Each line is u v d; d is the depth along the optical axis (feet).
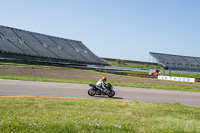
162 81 128.16
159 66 416.26
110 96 47.24
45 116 21.71
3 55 224.33
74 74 133.59
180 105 39.45
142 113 28.55
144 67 392.68
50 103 31.86
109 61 397.60
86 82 77.87
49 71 141.59
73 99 39.04
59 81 74.23
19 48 264.11
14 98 35.06
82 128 17.22
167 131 18.89
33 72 119.34
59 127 16.84
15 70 121.70
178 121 23.84
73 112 25.52
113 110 29.25
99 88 47.14
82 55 355.36
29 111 24.43
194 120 26.43
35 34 356.59
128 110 30.01
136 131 18.08
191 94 63.31
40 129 16.01
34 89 50.44
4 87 49.83
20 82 62.54
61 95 45.11
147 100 46.39
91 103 34.50
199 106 43.45
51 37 380.37
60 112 24.73
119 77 137.39
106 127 18.10
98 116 23.62
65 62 296.51
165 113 29.99
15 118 19.10
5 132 14.92
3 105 27.40
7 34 297.33
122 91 59.26
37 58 263.70
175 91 69.36
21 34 325.21
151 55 444.96
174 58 474.49
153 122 22.94
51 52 304.09
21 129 15.67
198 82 137.59
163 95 56.75
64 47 360.07
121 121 21.79
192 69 419.54
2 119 18.83
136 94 54.85
